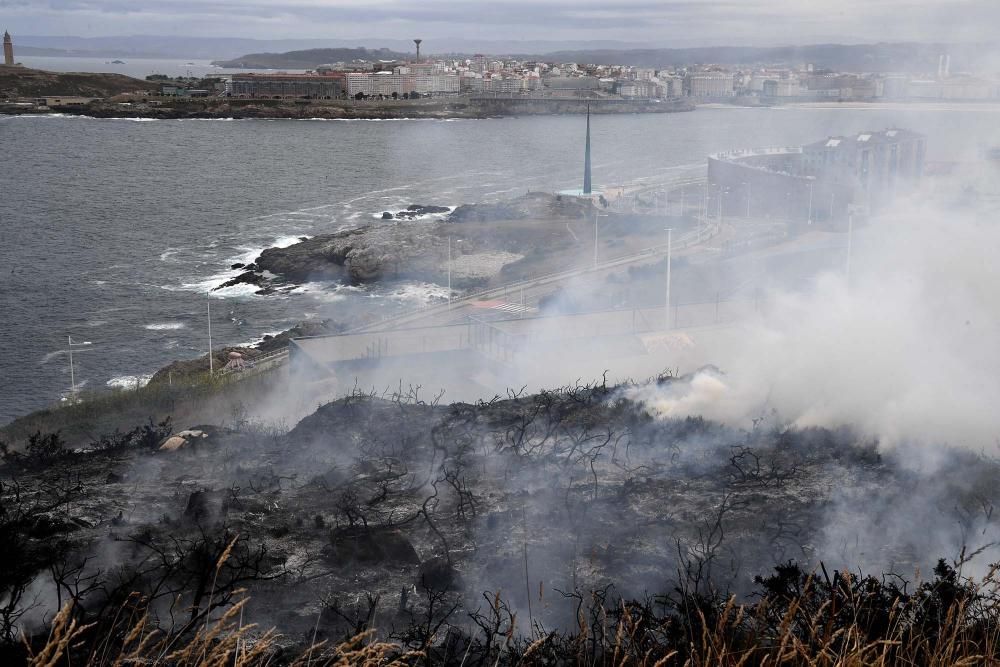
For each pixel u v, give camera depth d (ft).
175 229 477.77
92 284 355.97
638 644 25.04
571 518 53.11
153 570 42.04
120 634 23.68
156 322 308.40
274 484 66.39
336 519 53.78
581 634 26.03
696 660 20.67
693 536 50.16
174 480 69.51
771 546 48.65
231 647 18.78
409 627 34.12
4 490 66.13
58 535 50.06
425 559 46.85
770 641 23.45
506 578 43.88
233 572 39.60
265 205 568.00
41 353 271.49
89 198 573.33
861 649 19.85
